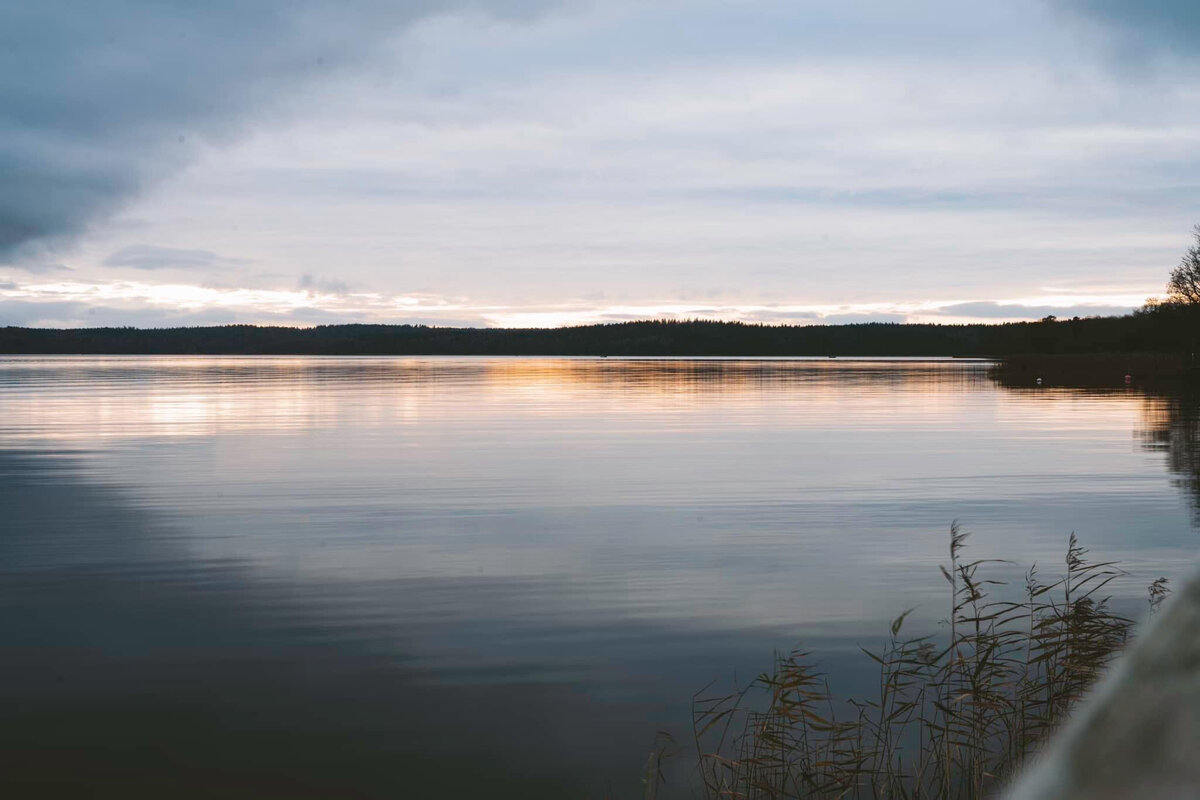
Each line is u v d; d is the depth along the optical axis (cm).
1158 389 5766
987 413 3750
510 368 12419
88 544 1308
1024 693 624
